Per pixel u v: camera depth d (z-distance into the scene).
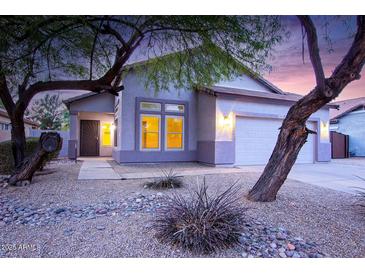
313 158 13.38
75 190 6.02
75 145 13.05
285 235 3.56
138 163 11.28
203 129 11.83
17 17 4.57
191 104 12.34
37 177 7.49
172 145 12.02
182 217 3.39
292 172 9.67
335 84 4.31
